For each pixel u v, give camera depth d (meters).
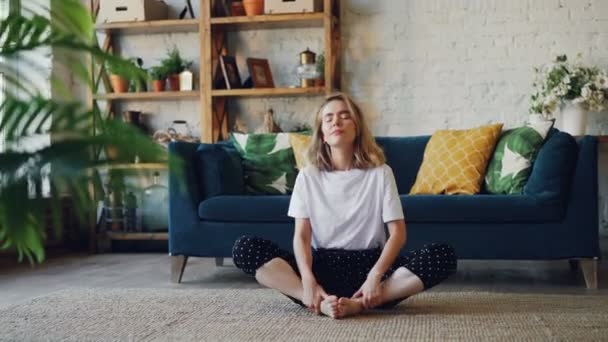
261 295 2.77
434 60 4.79
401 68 4.83
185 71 4.95
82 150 0.52
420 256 2.30
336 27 4.82
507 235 3.26
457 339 1.96
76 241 5.07
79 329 2.17
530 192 3.31
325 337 2.01
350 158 2.45
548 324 2.16
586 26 4.61
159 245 5.13
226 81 4.78
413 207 3.31
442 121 4.79
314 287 2.28
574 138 3.36
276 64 5.02
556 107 4.34
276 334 2.05
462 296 2.74
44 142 0.53
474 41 4.74
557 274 3.65
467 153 3.70
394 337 1.99
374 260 2.40
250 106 5.06
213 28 4.86
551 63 4.61
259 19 4.69
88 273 3.89
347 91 4.91
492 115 4.73
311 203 2.43
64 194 0.53
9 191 0.50
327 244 2.44
